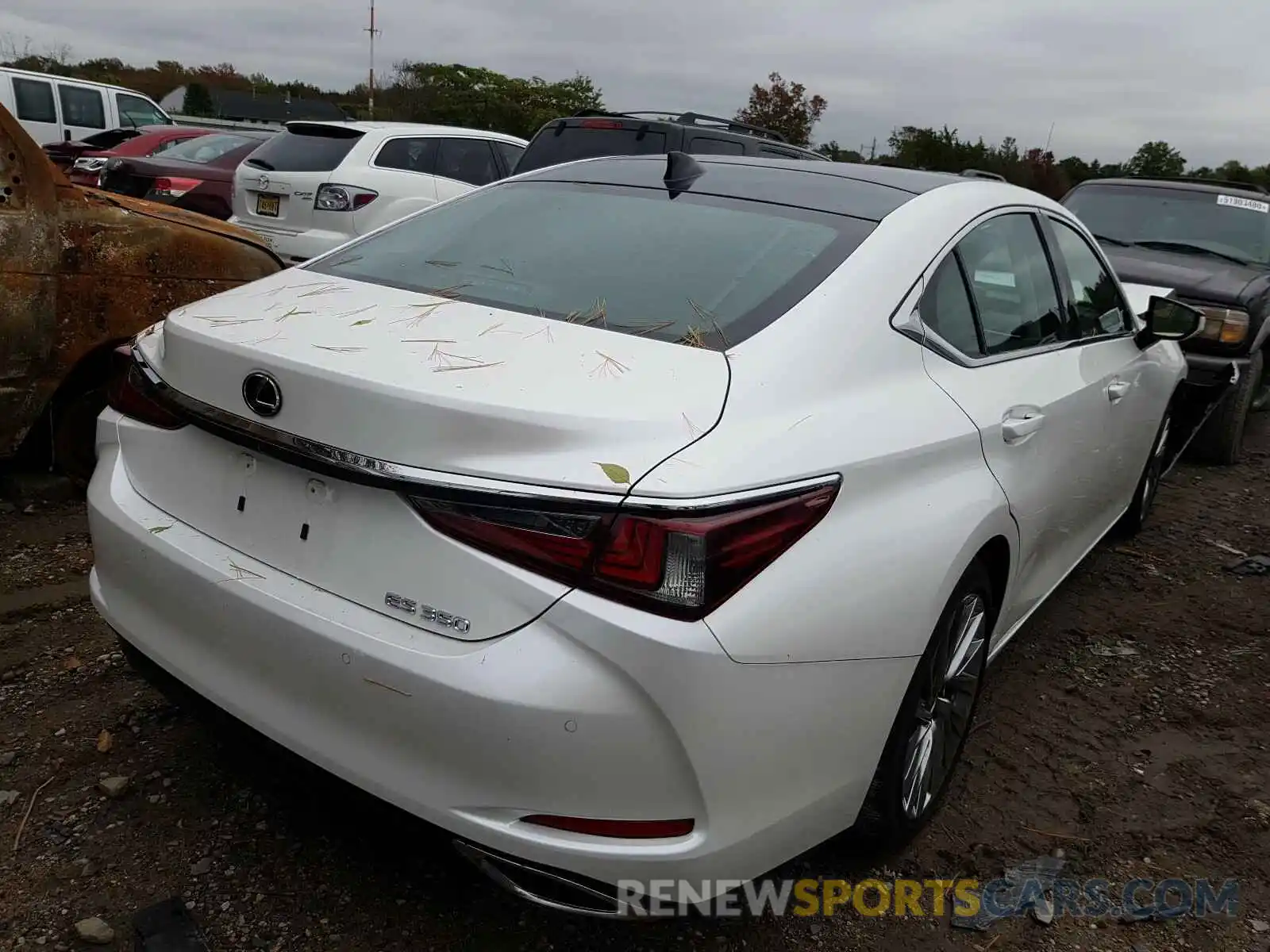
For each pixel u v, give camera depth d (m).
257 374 1.97
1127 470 4.15
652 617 1.69
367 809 1.89
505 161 9.52
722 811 1.80
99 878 2.27
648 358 2.00
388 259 2.67
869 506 2.05
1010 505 2.58
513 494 1.72
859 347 2.21
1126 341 3.83
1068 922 2.41
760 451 1.85
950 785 2.90
